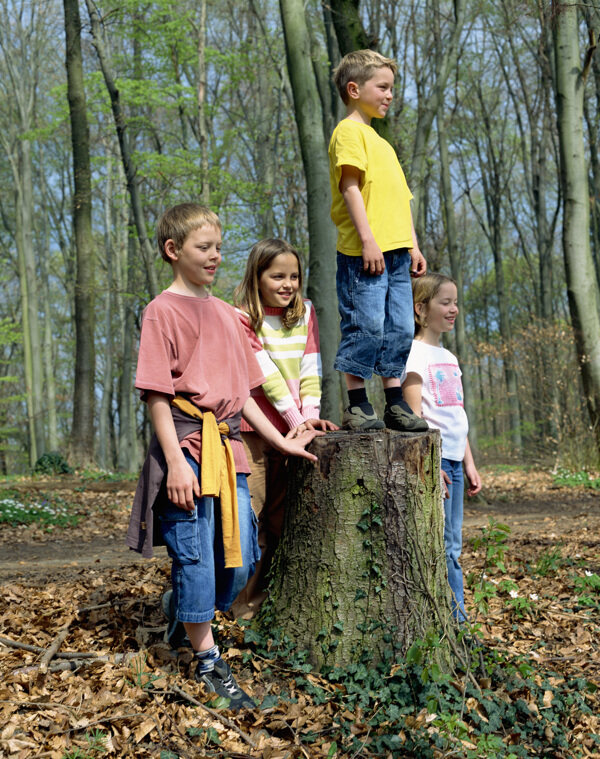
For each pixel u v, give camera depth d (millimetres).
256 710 2611
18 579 5387
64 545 7918
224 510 2662
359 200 3023
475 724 2627
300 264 3383
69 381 34469
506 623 3771
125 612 3576
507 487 13281
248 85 22312
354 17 8516
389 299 3182
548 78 19453
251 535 2836
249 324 3322
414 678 2730
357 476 2951
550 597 4230
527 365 17297
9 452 31109
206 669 2684
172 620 3012
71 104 16922
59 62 25375
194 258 2652
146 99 17703
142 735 2438
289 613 3035
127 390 24609
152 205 20531
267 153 21000
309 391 3438
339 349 3209
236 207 17719
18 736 2410
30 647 3125
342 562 2945
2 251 29172
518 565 5105
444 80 10688
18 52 23875
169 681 2758
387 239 3121
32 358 23609
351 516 2955
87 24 16141
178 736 2465
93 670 2906
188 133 23312
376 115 3250
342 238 3197
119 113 14977
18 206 23688
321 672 2871
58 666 2922
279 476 3482
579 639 3576
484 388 37062
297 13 8258
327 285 8422
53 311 34219
